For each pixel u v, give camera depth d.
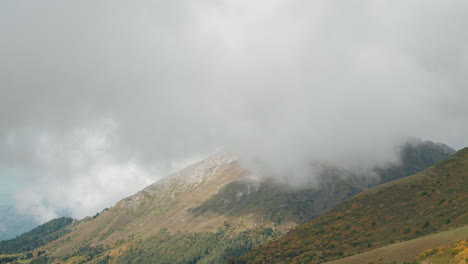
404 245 95.94
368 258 97.69
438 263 72.25
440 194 153.75
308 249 164.38
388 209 167.62
